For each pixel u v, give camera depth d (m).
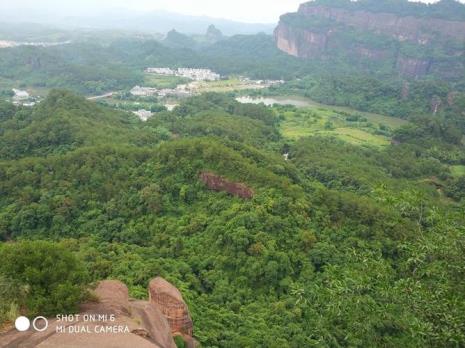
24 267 21.31
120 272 40.22
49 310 19.02
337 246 48.31
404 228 42.31
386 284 18.16
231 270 45.16
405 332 18.41
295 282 42.81
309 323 35.88
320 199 55.78
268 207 51.34
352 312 18.05
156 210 56.88
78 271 21.80
